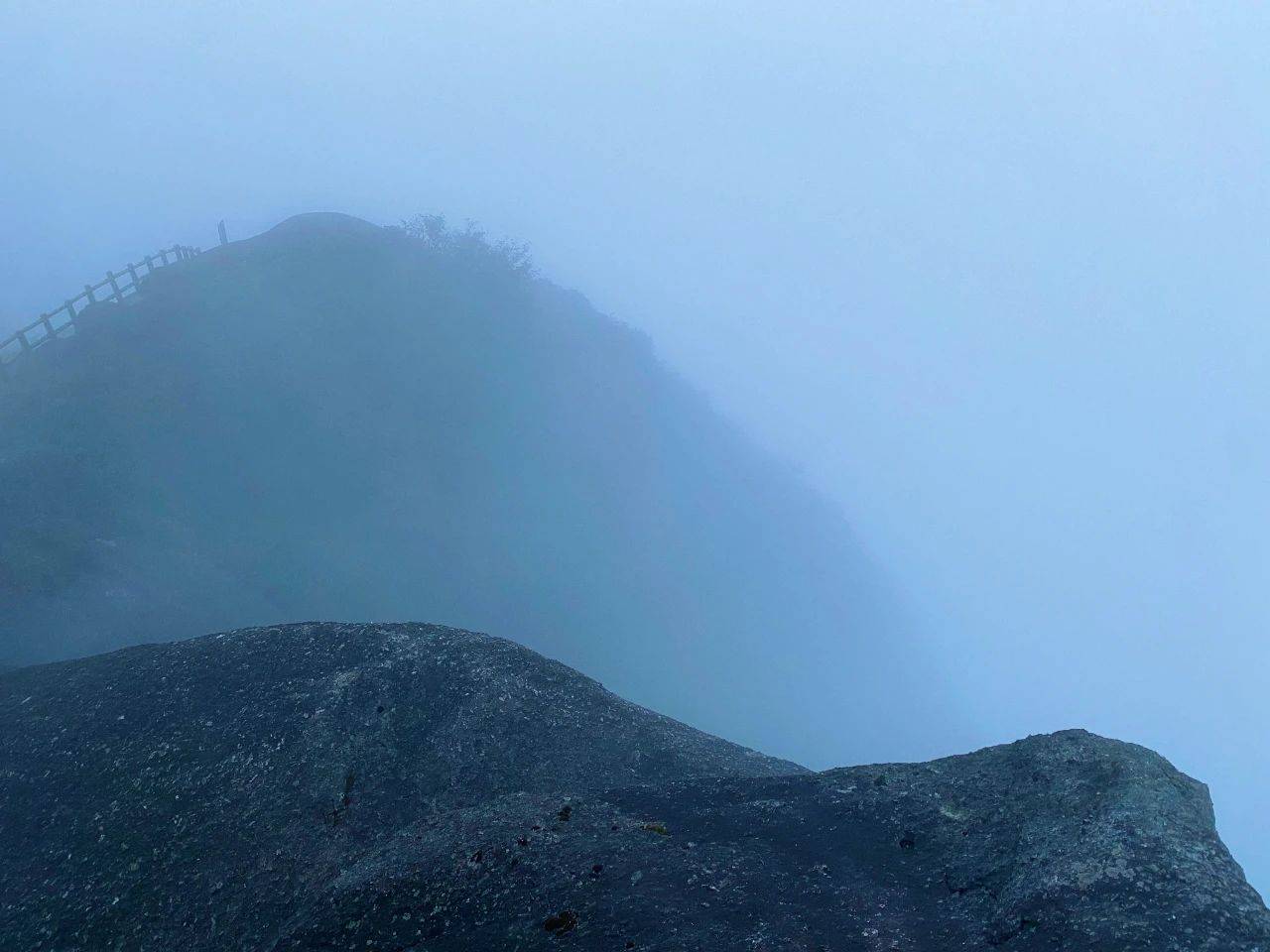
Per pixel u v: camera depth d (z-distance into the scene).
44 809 9.97
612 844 7.96
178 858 9.30
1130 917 5.92
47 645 19.36
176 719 11.27
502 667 13.02
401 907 7.57
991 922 6.38
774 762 13.24
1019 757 8.27
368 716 11.46
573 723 12.33
